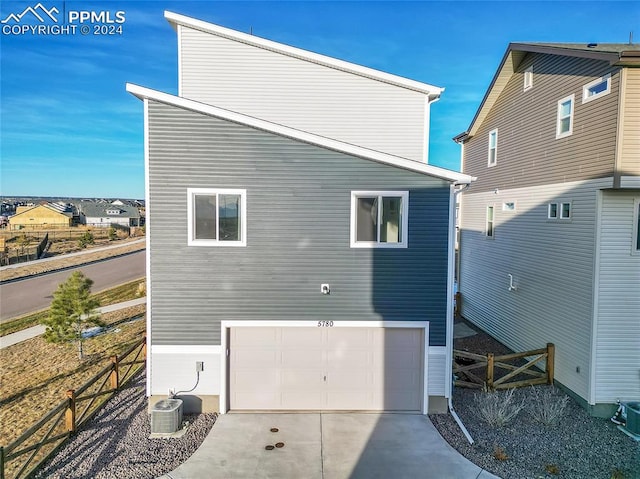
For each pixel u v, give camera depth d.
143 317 18.98
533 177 12.83
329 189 9.27
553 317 11.61
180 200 9.16
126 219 87.38
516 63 13.76
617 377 9.76
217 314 9.38
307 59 11.74
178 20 11.49
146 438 8.45
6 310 21.12
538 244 12.49
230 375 9.61
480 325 17.02
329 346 9.62
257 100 11.77
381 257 9.39
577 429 9.06
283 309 9.41
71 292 13.55
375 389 9.73
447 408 9.65
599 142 9.70
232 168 9.16
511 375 10.95
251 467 7.57
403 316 9.49
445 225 9.36
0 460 6.44
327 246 9.35
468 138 18.03
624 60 8.77
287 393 9.68
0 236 58.66
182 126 9.05
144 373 12.03
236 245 9.27
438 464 7.70
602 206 9.67
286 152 9.20
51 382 11.80
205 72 11.72
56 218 82.62
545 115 12.13
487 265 16.31
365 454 8.01
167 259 9.25
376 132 11.85
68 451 7.93
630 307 9.70
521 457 7.93
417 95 11.87
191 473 7.36
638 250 9.66
